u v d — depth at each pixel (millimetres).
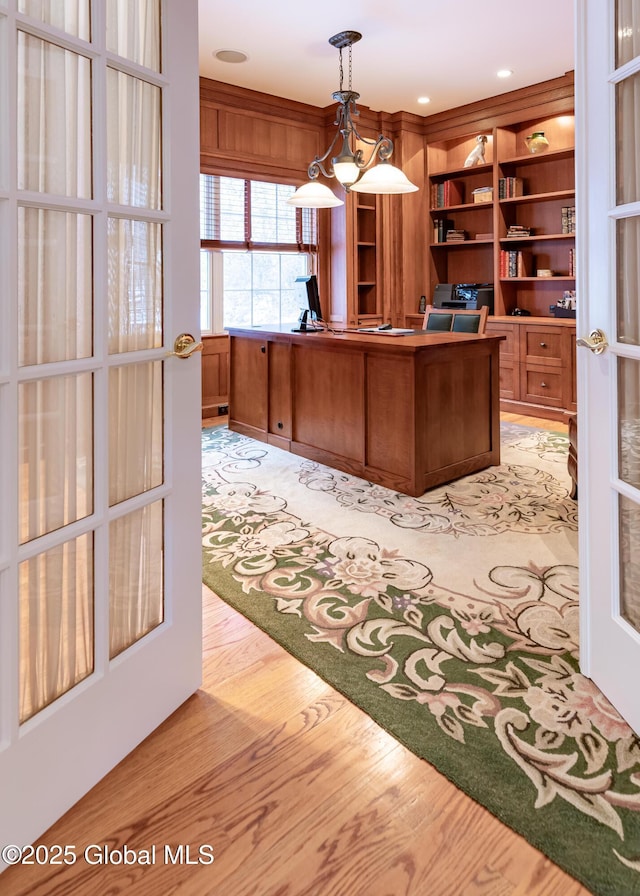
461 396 3541
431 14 4023
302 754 1430
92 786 1328
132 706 1430
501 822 1234
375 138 6023
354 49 4539
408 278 6301
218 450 4348
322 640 1914
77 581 1274
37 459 1166
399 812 1264
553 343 5188
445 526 2879
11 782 1129
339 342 3641
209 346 5488
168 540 1513
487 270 6309
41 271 1145
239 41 4402
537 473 3723
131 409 1392
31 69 1090
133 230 1353
